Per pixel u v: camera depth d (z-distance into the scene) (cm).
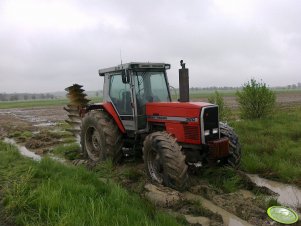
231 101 4056
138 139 744
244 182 616
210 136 620
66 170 670
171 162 571
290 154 796
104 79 805
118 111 765
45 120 2188
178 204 523
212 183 623
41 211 457
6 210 471
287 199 562
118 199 498
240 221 480
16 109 3819
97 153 816
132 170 698
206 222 472
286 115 1466
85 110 925
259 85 1421
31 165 681
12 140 1284
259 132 1080
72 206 464
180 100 680
